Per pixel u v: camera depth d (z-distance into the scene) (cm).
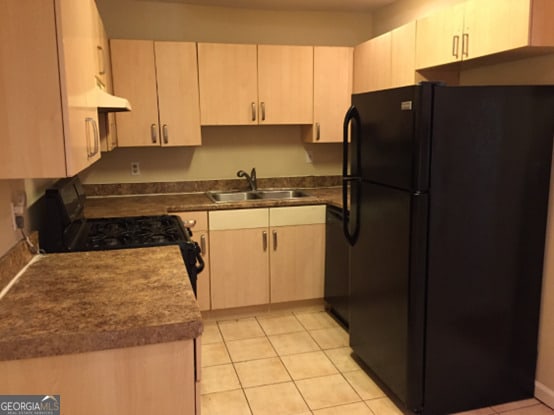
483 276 227
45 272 166
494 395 240
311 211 355
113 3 354
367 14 407
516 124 219
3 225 160
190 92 348
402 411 238
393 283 234
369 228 256
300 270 361
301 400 248
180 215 331
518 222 228
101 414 123
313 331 332
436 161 210
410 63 299
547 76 234
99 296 142
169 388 126
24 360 116
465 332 228
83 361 119
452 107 209
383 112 234
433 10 325
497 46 227
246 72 358
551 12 211
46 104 120
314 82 373
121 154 371
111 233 243
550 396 239
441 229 216
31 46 118
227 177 397
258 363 288
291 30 393
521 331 239
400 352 231
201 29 373
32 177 122
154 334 121
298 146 410
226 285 346
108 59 320
